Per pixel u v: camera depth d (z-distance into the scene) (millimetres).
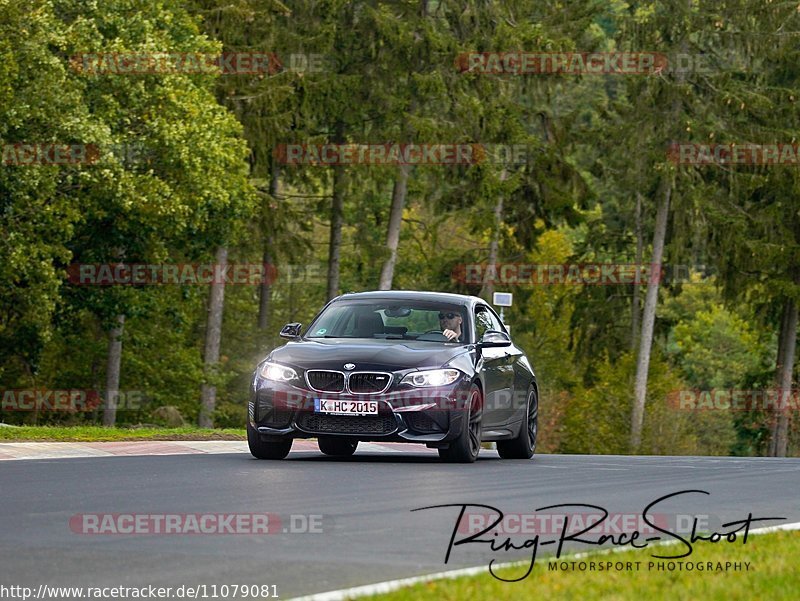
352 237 174000
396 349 49281
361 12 159125
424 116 158250
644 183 166375
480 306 55406
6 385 152375
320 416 48062
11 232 106000
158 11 119438
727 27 161375
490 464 50469
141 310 123000
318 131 167375
